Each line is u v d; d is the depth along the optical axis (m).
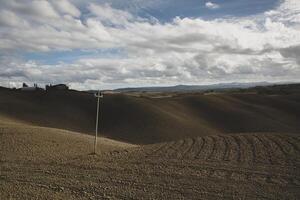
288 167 19.64
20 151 24.98
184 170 19.64
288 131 68.56
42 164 21.59
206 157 22.77
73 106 77.25
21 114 65.25
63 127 60.62
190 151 24.83
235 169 19.59
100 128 65.38
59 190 16.39
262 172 18.86
